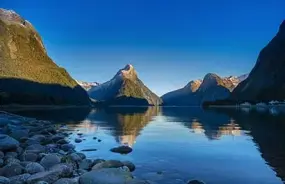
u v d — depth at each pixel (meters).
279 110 82.00
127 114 76.38
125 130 32.16
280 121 39.62
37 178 11.62
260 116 52.38
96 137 26.30
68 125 39.22
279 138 23.06
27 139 21.12
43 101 160.50
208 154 17.44
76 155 15.51
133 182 11.03
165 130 31.44
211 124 37.75
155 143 22.19
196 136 25.84
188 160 15.92
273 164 14.58
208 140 23.22
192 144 21.36
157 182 12.05
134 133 29.14
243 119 45.44
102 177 11.45
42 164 14.08
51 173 12.02
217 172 13.41
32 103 149.38
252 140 22.41
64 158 14.85
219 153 17.67
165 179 12.45
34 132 26.78
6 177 12.12
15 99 140.38
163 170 13.92
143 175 13.06
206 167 14.34
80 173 13.03
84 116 64.31
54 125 36.50
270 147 19.09
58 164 13.28
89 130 32.31
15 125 31.30
